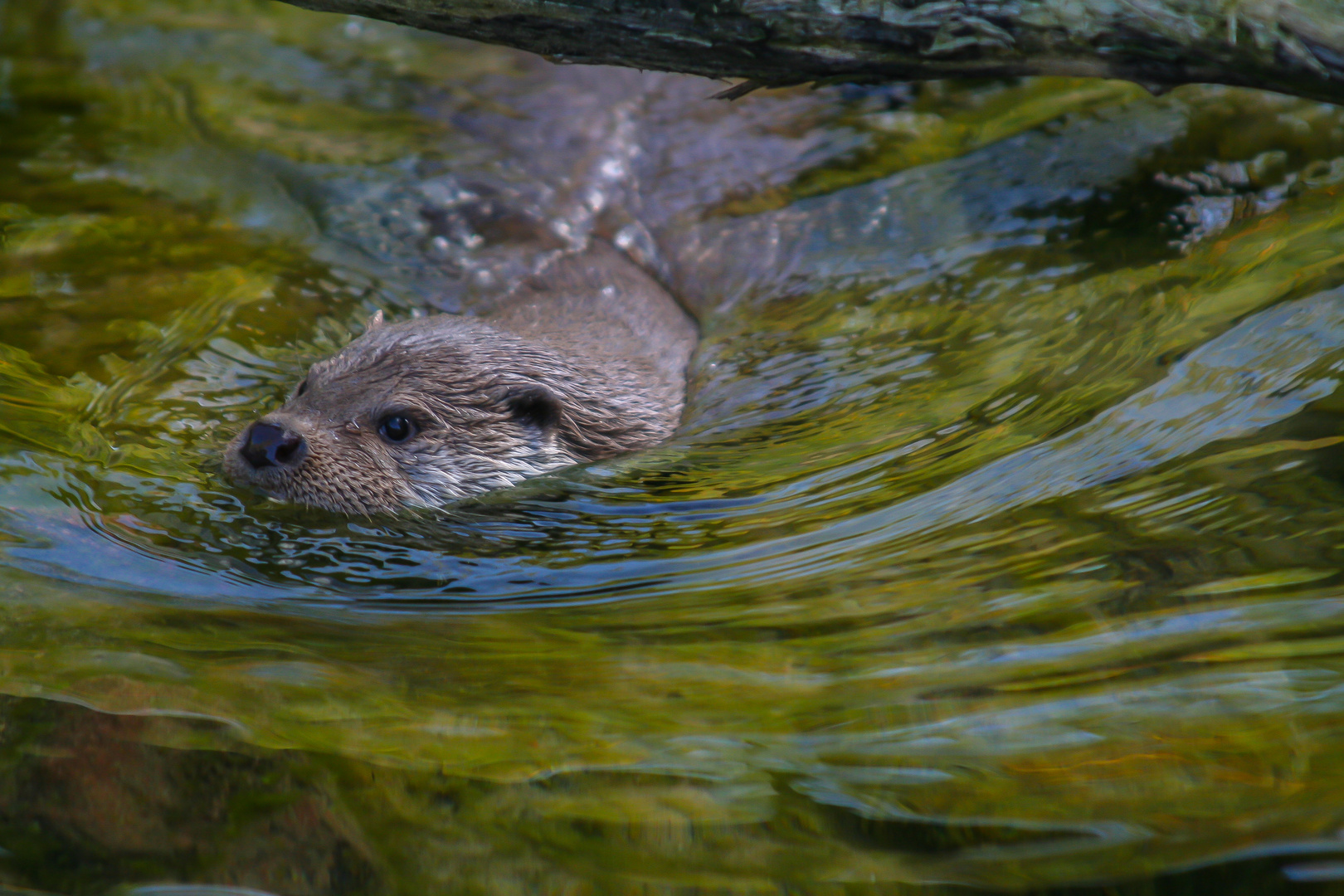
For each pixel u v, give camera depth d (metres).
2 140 17.11
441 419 13.01
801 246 16.22
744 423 13.11
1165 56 11.54
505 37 12.02
